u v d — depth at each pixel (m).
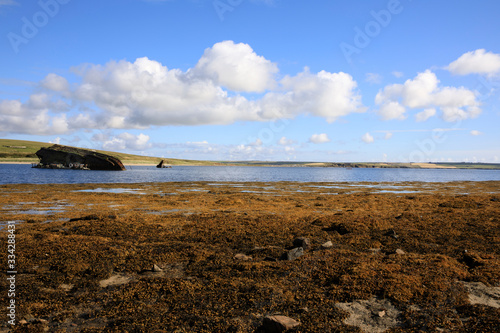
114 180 88.94
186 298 10.42
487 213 28.16
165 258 14.70
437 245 17.59
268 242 17.88
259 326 8.80
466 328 8.65
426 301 10.16
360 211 30.17
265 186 71.31
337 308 9.78
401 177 154.25
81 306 10.00
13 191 48.53
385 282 11.34
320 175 167.50
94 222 22.44
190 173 160.50
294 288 11.30
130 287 11.30
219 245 17.33
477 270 12.86
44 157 161.62
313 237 18.86
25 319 9.13
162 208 32.53
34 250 15.20
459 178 149.38
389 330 8.64
